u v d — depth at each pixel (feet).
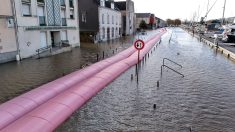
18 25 71.77
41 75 52.16
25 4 75.77
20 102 29.50
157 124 28.84
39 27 82.23
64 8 99.30
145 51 84.64
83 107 33.47
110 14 160.04
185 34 240.53
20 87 42.98
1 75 52.01
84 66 61.26
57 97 31.68
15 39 71.05
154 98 37.99
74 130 27.12
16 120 26.12
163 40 158.51
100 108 33.45
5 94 39.09
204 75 54.13
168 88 43.50
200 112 32.50
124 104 35.19
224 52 87.40
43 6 85.30
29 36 77.46
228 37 125.39
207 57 81.41
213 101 36.88
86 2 137.69
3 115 26.00
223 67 63.67
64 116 27.86
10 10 68.69
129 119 30.14
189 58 79.15
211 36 167.43
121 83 46.24
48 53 81.10
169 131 27.09
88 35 135.23
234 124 29.07
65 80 39.88
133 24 241.35
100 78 42.57
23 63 66.95
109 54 87.35
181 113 32.09
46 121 25.23
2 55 67.00
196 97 38.68
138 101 36.50
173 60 74.49
